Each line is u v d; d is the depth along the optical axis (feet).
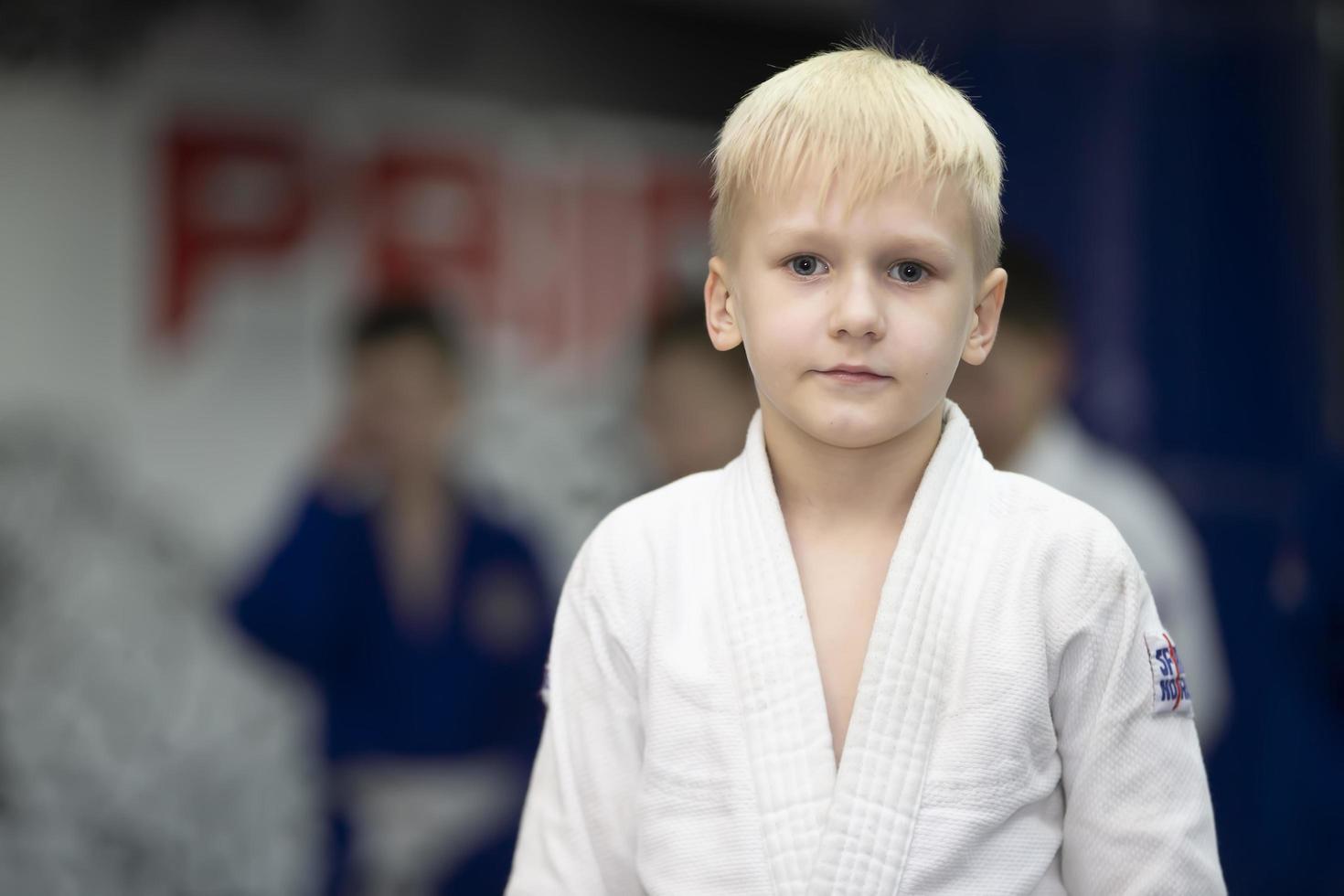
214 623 17.34
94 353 17.47
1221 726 12.89
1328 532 14.65
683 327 15.97
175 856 17.13
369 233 18.33
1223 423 14.73
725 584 5.53
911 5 14.84
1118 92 14.49
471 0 18.62
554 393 18.56
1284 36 14.92
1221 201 14.79
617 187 19.19
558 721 5.90
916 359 5.07
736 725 5.35
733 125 5.47
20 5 16.97
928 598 5.33
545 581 17.54
